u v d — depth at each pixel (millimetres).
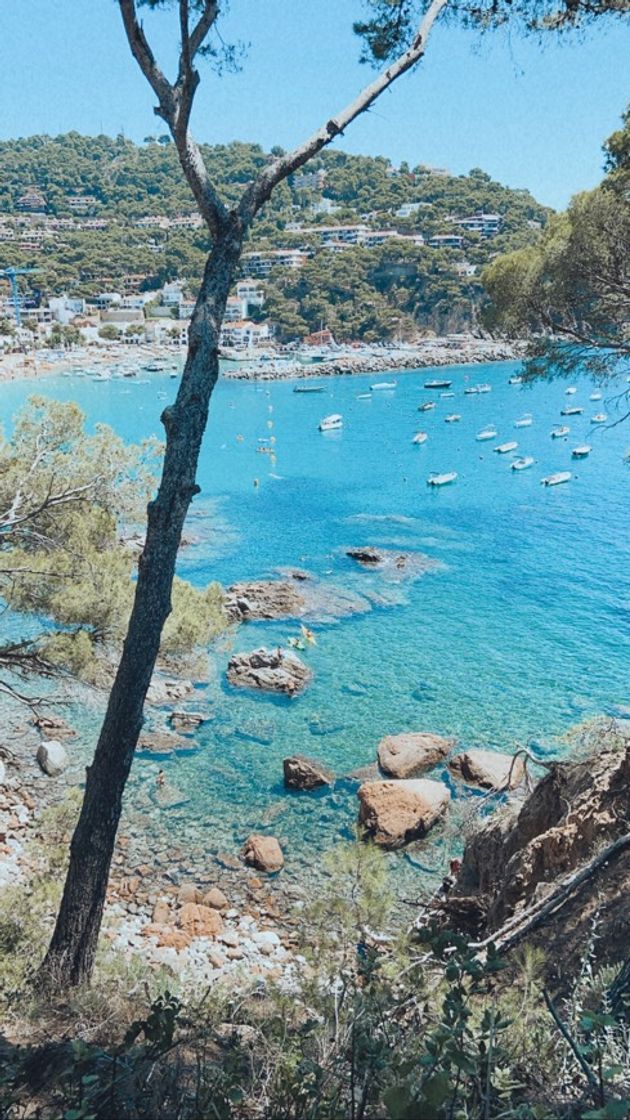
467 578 41188
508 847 13570
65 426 15664
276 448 81500
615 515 53031
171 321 198250
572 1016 4516
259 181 8789
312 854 19109
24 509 14984
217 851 19188
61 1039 5980
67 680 14828
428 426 91062
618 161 14164
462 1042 3094
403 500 58781
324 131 8477
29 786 21594
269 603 36156
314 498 59938
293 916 16734
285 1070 3699
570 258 14430
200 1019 5738
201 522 52875
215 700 27094
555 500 57469
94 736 24188
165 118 8320
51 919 11344
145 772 22641
